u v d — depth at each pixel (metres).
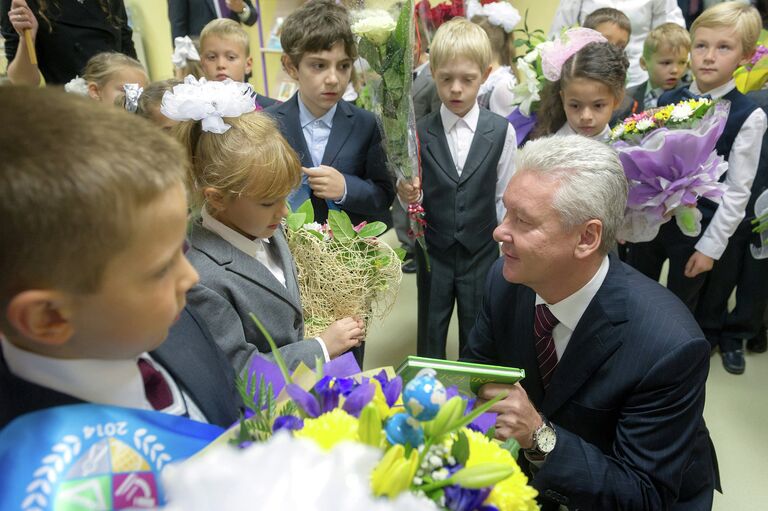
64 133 0.37
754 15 1.94
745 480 1.73
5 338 0.45
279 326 1.09
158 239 0.42
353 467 0.38
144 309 0.43
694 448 1.12
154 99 1.44
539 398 1.21
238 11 3.26
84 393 0.47
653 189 1.67
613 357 1.01
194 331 0.67
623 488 0.97
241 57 2.56
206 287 0.98
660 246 2.08
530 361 1.17
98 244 0.38
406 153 1.72
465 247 1.96
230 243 1.06
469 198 1.92
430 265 2.05
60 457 0.42
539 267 0.98
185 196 0.45
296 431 0.49
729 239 2.10
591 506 1.00
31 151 0.36
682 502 1.17
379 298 1.52
